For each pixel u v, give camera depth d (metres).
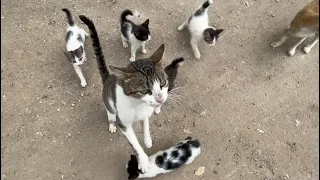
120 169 0.78
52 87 0.84
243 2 0.95
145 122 0.73
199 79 0.86
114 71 0.57
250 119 0.84
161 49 0.62
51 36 0.89
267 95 0.86
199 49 0.89
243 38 0.91
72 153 0.79
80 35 0.82
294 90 0.87
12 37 0.88
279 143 0.82
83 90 0.84
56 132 0.80
